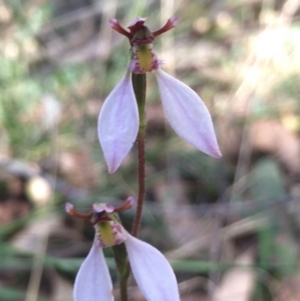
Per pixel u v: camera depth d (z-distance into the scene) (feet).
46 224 0.51
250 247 0.51
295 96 0.65
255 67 0.67
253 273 0.48
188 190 0.56
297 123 0.63
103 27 0.69
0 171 0.56
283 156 0.60
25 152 0.59
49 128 0.61
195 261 0.48
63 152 0.60
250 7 0.75
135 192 0.55
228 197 0.56
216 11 0.76
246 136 0.61
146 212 0.52
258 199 0.54
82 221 0.52
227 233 0.52
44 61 0.69
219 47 0.72
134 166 0.57
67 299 0.46
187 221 0.53
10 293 0.44
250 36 0.72
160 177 0.57
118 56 0.66
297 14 0.73
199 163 0.58
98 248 0.29
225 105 0.65
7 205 0.54
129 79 0.27
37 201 0.55
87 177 0.57
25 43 0.68
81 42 0.72
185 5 0.73
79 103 0.63
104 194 0.54
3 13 0.68
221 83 0.68
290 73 0.66
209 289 0.48
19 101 0.63
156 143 0.60
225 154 0.61
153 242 0.51
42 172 0.58
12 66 0.63
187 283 0.48
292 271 0.47
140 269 0.28
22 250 0.45
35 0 0.72
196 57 0.71
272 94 0.65
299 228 0.51
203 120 0.27
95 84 0.66
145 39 0.27
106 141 0.26
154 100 0.65
